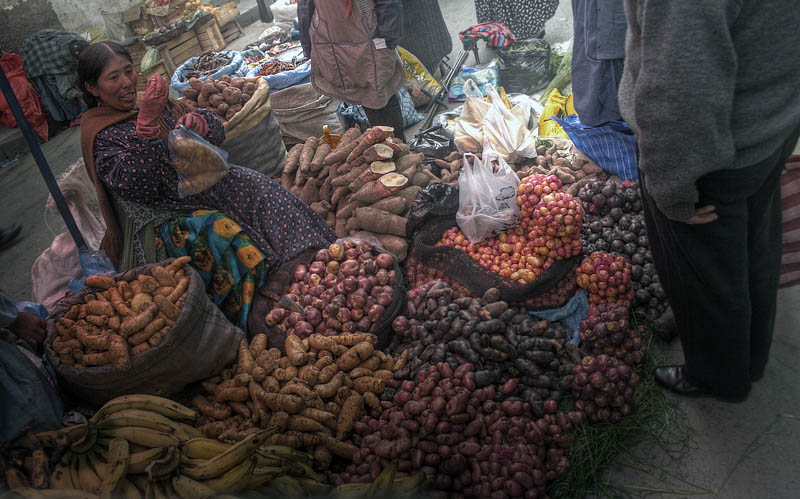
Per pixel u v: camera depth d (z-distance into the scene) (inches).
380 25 142.6
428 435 88.7
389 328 109.4
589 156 138.5
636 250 114.6
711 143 56.0
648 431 88.1
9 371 87.8
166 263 103.6
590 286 109.0
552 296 112.4
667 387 92.0
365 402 97.7
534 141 151.2
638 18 58.6
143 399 86.4
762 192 69.1
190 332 96.2
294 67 197.9
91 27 367.2
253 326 113.7
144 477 74.5
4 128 304.0
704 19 51.3
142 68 322.0
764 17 54.3
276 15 302.5
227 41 391.5
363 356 99.8
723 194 63.4
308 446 90.8
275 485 78.6
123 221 113.7
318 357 103.3
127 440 78.4
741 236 67.1
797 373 89.6
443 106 210.2
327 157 141.5
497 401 94.5
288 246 121.3
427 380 94.3
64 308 100.5
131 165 103.4
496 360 97.2
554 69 201.0
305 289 115.0
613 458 86.9
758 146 60.5
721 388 82.9
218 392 99.2
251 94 168.1
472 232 118.6
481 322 101.9
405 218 130.2
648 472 83.6
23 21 339.0
